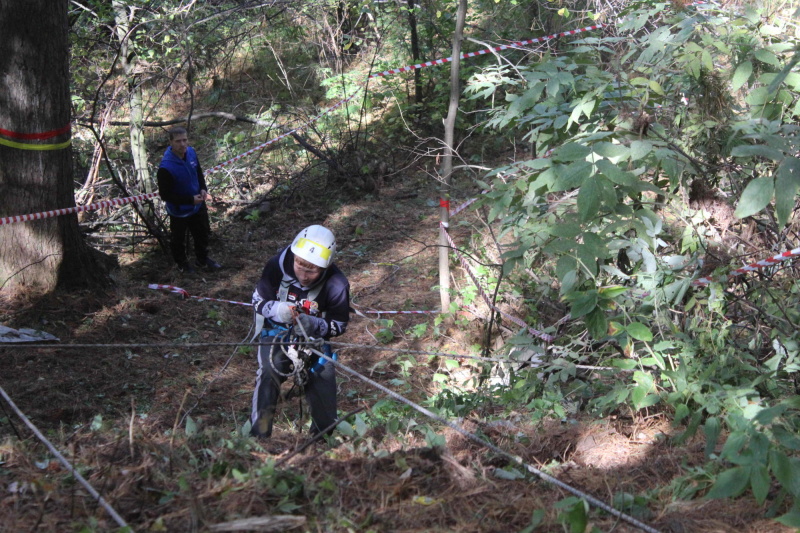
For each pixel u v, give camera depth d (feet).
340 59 44.96
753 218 14.93
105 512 8.90
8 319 21.71
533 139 16.29
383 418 15.07
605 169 11.32
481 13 41.11
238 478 9.59
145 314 23.90
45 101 22.76
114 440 11.33
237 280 28.60
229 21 37.88
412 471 10.26
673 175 12.26
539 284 20.03
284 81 47.62
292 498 9.43
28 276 23.18
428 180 37.99
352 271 29.12
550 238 14.23
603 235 13.11
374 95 42.68
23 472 10.05
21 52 22.18
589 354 15.15
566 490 10.16
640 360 12.48
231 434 12.64
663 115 15.24
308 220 34.86
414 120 41.19
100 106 34.99
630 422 12.79
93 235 31.37
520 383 15.35
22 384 18.43
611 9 22.66
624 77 14.10
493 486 10.11
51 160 23.13
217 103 47.85
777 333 13.61
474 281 21.95
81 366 20.01
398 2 41.50
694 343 13.01
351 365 21.57
